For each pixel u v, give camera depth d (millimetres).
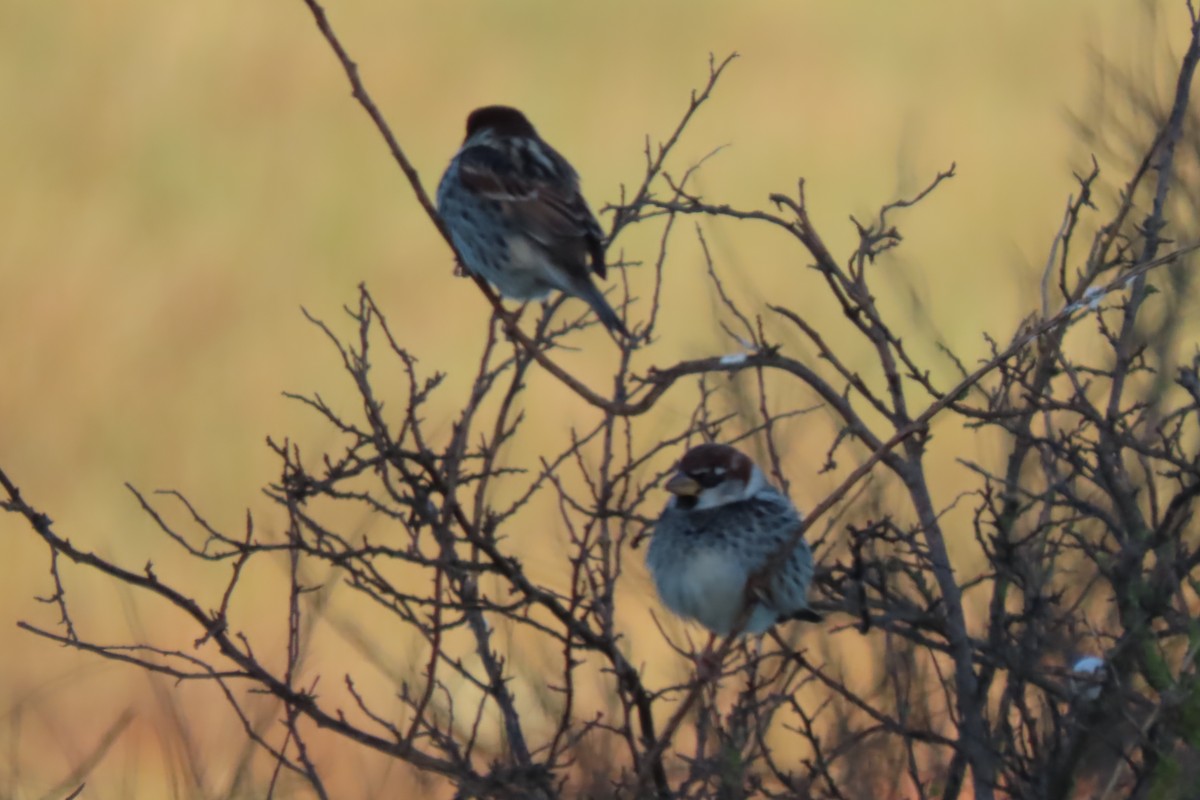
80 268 27000
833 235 25922
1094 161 8312
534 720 9445
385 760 10438
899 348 7766
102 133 32969
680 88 34406
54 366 23500
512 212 9883
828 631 7797
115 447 21359
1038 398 7684
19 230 28469
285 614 16891
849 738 7809
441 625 7352
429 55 36906
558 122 32969
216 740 11438
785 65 35125
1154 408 8016
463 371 22344
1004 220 25812
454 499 7344
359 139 32750
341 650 14633
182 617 16984
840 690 7539
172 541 18609
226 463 20906
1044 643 7582
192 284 26516
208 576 17672
